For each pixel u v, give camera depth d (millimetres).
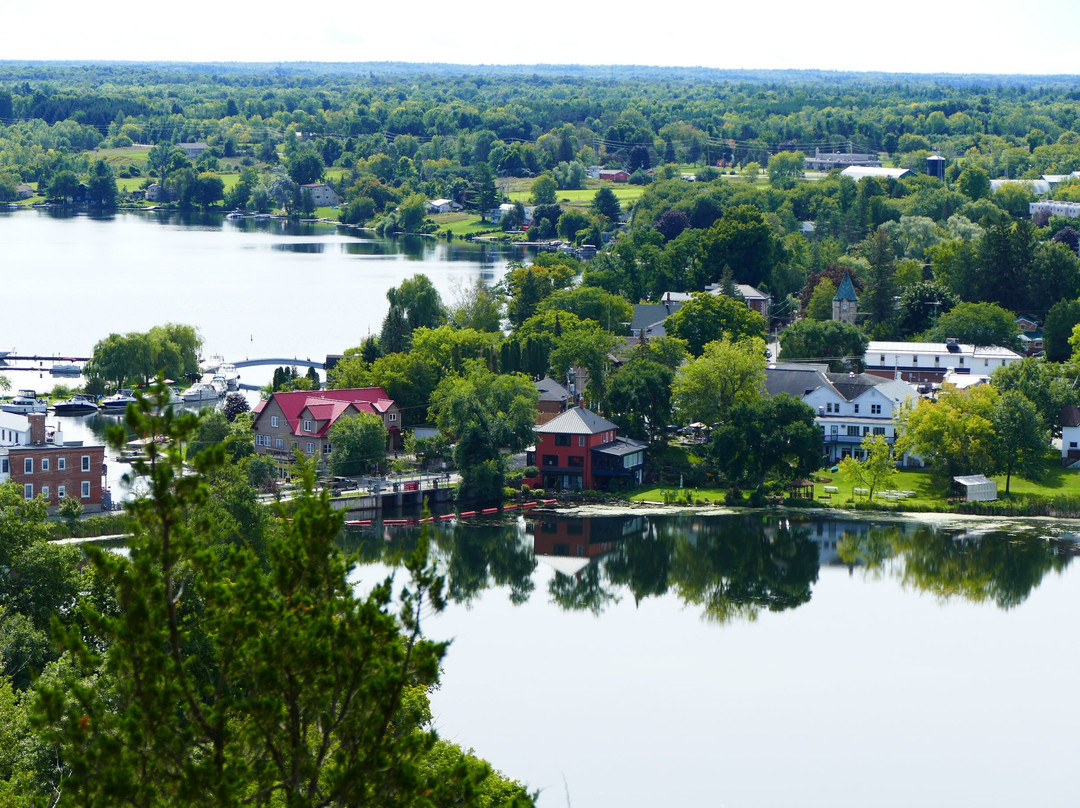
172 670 54812
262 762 57031
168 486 55062
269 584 57625
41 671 111750
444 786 60219
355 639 56625
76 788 53281
